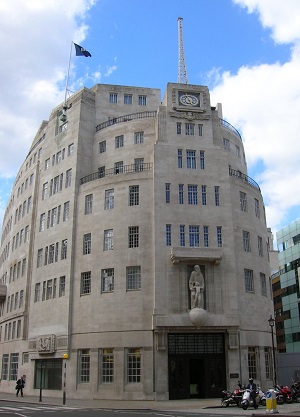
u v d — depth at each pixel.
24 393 51.25
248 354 43.41
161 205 44.78
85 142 54.12
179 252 42.44
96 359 42.88
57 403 36.69
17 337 57.66
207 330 41.66
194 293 42.03
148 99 59.97
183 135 48.09
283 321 83.81
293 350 78.50
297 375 51.56
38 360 50.22
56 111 59.53
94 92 57.75
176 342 41.84
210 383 41.25
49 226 54.09
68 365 45.00
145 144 51.34
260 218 50.75
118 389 40.97
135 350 42.00
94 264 46.06
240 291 44.47
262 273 48.31
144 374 40.66
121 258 44.62
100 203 47.88
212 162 47.53
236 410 28.67
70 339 45.66
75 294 46.88
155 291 42.06
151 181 46.50
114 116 57.66
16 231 66.31
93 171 53.41
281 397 32.69
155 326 40.97
